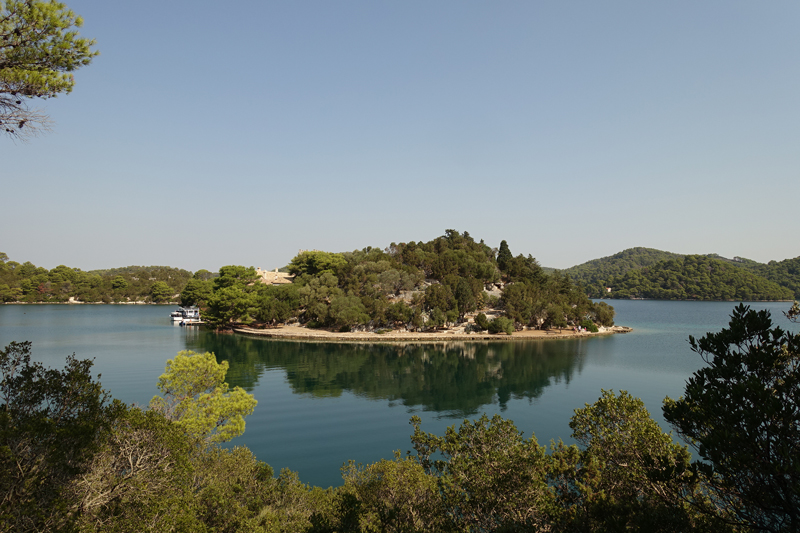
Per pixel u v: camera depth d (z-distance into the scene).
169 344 102.50
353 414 51.41
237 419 25.27
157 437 13.70
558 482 17.95
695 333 137.25
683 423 11.23
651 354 97.69
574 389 65.19
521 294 138.38
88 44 13.23
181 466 13.74
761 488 9.50
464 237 195.00
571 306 146.25
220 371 27.39
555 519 15.39
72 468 11.05
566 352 100.56
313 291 135.00
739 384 9.80
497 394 62.03
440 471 20.84
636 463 15.62
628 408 18.47
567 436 43.50
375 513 17.86
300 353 95.81
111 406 13.62
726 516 11.27
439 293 129.50
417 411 52.94
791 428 9.18
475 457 19.59
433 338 116.56
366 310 126.81
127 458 13.20
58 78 12.48
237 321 140.25
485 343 114.06
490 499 16.52
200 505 15.93
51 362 76.56
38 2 12.17
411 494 17.73
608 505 13.00
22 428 10.45
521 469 17.20
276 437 43.03
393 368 81.25
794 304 11.65
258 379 70.38
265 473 22.80
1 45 12.32
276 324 136.12
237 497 19.61
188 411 23.97
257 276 165.50
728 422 9.80
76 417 12.38
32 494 10.27
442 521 16.94
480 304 142.12
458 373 77.25
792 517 9.01
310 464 36.22
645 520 11.21
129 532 11.57
